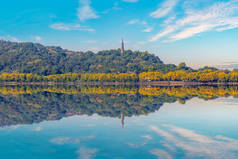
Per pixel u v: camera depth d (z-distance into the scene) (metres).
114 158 23.17
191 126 36.09
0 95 102.12
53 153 24.92
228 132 32.28
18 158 23.73
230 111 50.19
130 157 23.34
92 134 32.00
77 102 71.75
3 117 46.03
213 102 66.06
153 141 28.41
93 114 48.72
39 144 28.00
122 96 92.50
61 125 38.12
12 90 144.25
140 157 23.30
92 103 68.56
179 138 29.58
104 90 139.88
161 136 30.58
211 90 123.12
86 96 94.12
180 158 22.95
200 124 37.53
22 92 123.25
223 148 25.64
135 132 32.72
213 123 38.19
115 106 61.19
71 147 26.70
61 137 30.84
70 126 37.25
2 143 28.55
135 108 56.66
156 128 34.97
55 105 64.81
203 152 24.45
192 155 23.67
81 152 25.03
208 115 45.69
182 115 45.94
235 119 41.38
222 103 63.72
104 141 28.69
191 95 91.19
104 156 23.73
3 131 34.41
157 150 25.20
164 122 39.31
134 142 28.06
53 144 27.89
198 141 28.20
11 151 25.73
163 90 130.75
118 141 28.59
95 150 25.53
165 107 57.41
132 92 117.06
